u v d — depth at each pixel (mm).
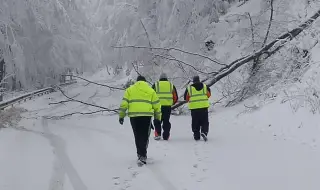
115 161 7605
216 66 17703
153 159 7629
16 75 20812
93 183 6266
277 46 13453
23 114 16953
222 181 6070
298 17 13930
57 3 27938
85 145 9234
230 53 17828
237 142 8781
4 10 19125
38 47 26109
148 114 7359
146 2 23047
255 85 13812
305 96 9500
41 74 26891
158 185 6027
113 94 25422
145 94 7465
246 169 6660
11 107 17688
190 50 19031
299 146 8023
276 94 11344
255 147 8188
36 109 19641
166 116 9445
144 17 23031
